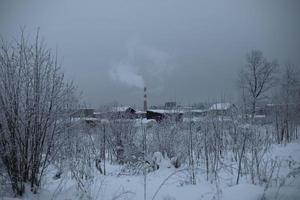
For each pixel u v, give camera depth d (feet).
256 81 114.62
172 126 42.42
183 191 22.91
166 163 34.45
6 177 20.77
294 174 24.43
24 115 20.88
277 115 60.70
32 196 20.58
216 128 37.06
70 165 25.29
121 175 30.48
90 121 44.09
